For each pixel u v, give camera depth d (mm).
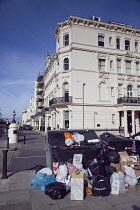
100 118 20500
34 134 27891
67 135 5914
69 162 5203
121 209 3545
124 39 22984
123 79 22219
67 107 19797
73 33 20547
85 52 20797
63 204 3766
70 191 4438
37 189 4637
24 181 5305
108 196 4164
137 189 4551
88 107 20172
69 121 19625
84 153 5449
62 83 20859
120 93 22234
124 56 22500
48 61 33844
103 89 21312
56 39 24047
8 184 5051
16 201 3922
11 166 7238
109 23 21922
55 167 5152
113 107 21328
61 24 21391
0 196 4199
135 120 21906
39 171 5242
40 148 12258
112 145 6250
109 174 4727
